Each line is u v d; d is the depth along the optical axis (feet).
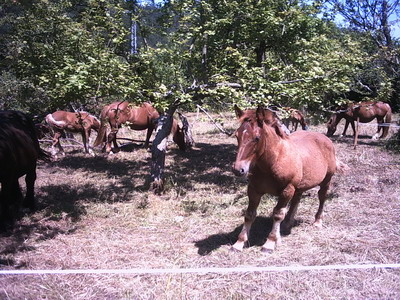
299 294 12.01
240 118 12.97
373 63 39.60
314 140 16.81
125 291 12.19
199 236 16.97
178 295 11.96
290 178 14.23
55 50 21.07
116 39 19.71
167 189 24.23
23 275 13.23
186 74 23.18
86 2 26.07
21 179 27.43
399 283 12.59
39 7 22.48
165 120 24.03
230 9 23.03
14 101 39.75
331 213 19.57
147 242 16.29
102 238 16.65
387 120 44.78
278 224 15.11
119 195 23.16
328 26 30.60
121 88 17.92
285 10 25.45
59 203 21.44
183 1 21.59
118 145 41.86
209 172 29.45
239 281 12.81
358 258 14.49
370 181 25.62
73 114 35.81
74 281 12.85
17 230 17.46
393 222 18.10
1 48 30.78
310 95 19.70
